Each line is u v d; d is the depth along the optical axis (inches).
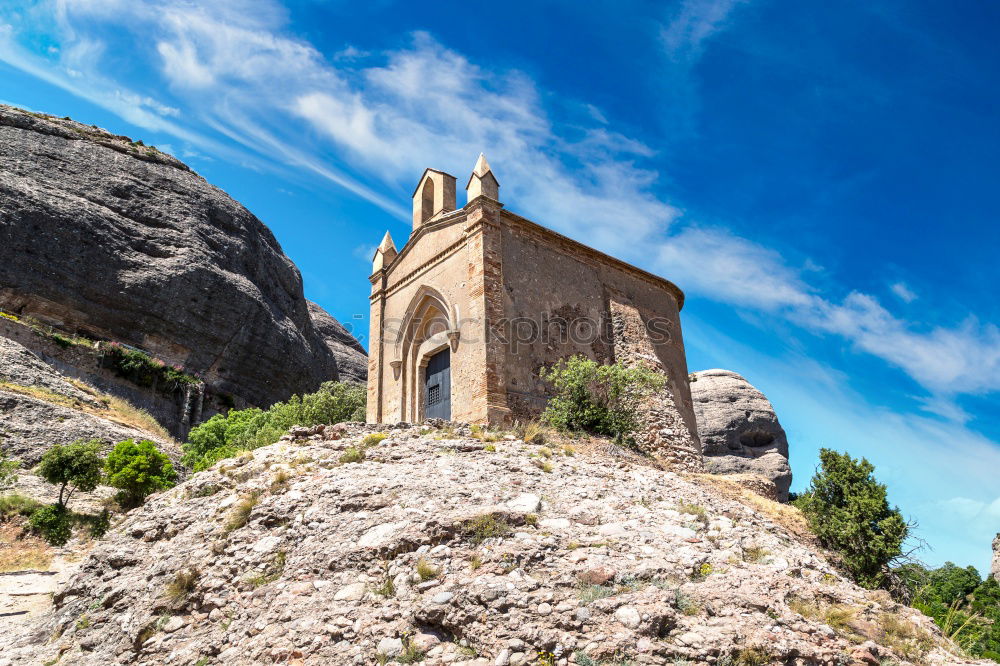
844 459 660.1
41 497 850.8
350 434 515.2
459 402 669.3
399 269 845.8
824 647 249.6
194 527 397.4
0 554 665.0
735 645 236.2
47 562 660.1
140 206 2011.6
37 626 375.6
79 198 1845.5
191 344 1894.7
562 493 398.0
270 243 2623.0
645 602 256.8
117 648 315.3
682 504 418.9
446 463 434.3
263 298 2193.7
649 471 513.3
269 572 329.1
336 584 301.4
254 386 2074.3
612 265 851.4
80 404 1393.9
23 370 1363.2
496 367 649.0
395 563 303.7
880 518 615.2
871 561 589.6
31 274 1611.7
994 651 356.5
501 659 233.6
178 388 1803.6
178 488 476.4
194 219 2137.1
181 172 2301.9
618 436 664.4
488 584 271.0
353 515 357.1
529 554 295.1
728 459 1722.4
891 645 265.4
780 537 444.5
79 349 1599.4
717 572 303.4
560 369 709.3
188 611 325.4
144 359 1731.1
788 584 298.7
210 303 1957.4
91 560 410.0
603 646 233.9
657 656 230.5
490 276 679.7
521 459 459.2
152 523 422.6
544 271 746.8
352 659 252.2
